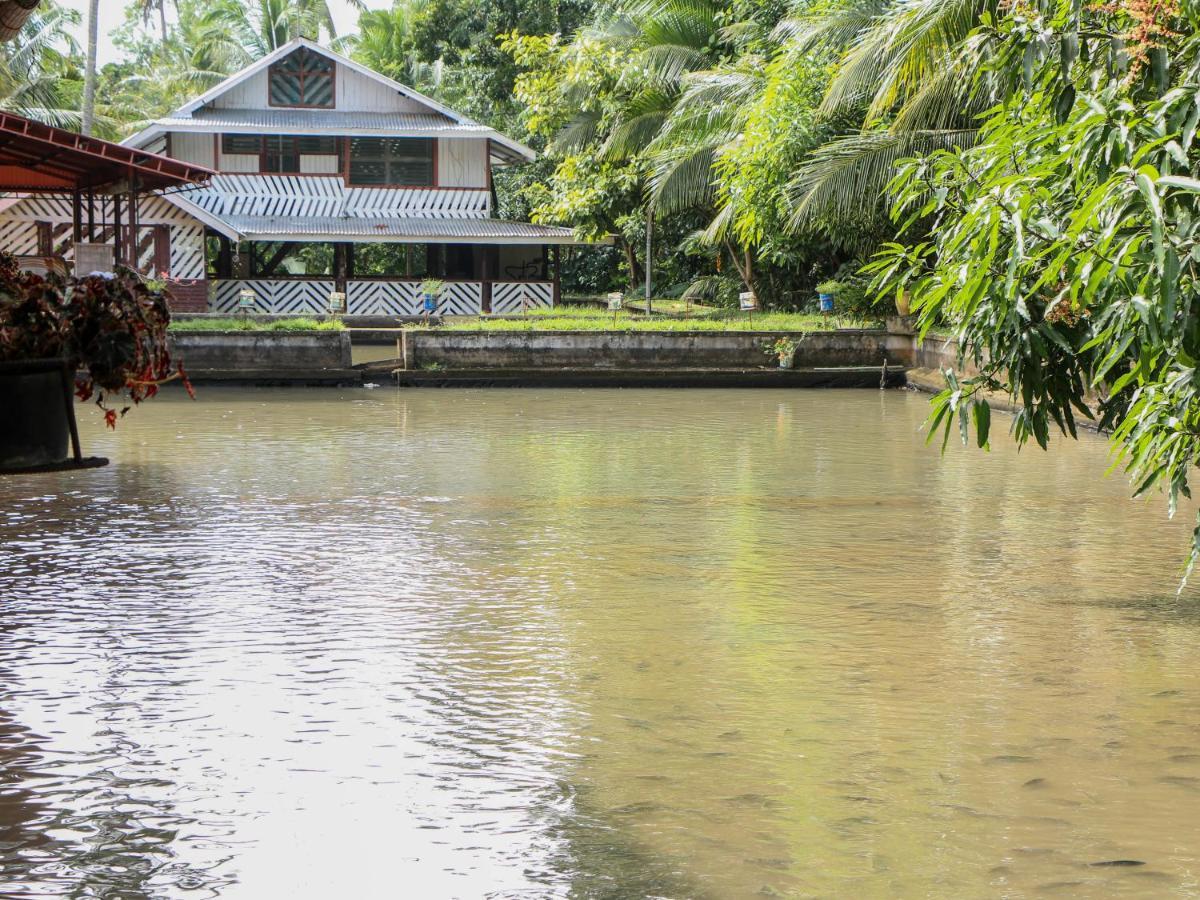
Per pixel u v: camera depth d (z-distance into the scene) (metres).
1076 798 4.20
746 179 25.61
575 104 35.12
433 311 35.72
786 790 4.27
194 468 11.90
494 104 46.34
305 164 38.19
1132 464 5.83
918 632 6.29
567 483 11.13
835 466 12.30
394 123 37.97
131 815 4.07
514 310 36.97
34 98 41.59
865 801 4.17
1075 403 6.38
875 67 20.28
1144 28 5.40
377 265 47.44
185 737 4.76
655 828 3.97
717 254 33.72
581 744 4.70
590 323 24.66
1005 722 4.94
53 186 24.17
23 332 11.35
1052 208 5.96
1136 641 6.12
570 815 4.07
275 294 36.53
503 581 7.39
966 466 12.32
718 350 23.23
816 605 6.84
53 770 4.44
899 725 4.91
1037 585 7.34
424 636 6.18
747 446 13.90
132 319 11.62
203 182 22.97
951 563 7.95
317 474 11.58
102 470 11.73
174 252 34.88
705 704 5.16
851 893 3.54
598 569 7.73
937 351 21.77
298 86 38.38
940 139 20.73
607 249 45.53
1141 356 5.39
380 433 15.04
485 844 3.86
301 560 7.93
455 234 35.88
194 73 55.19
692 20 32.19
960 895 3.53
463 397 20.50
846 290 25.89
